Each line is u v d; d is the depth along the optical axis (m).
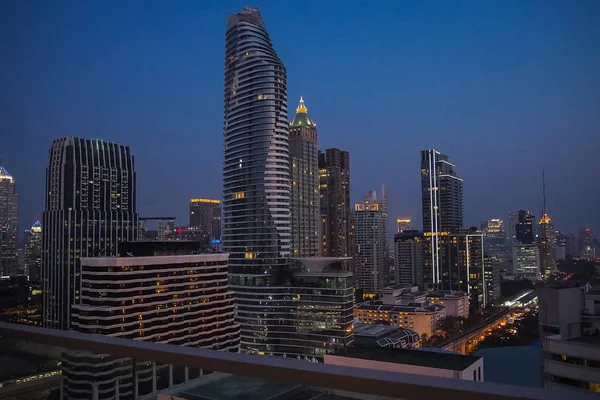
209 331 129.75
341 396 4.46
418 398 4.03
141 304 113.06
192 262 126.00
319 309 165.12
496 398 3.73
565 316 42.12
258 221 193.38
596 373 37.47
